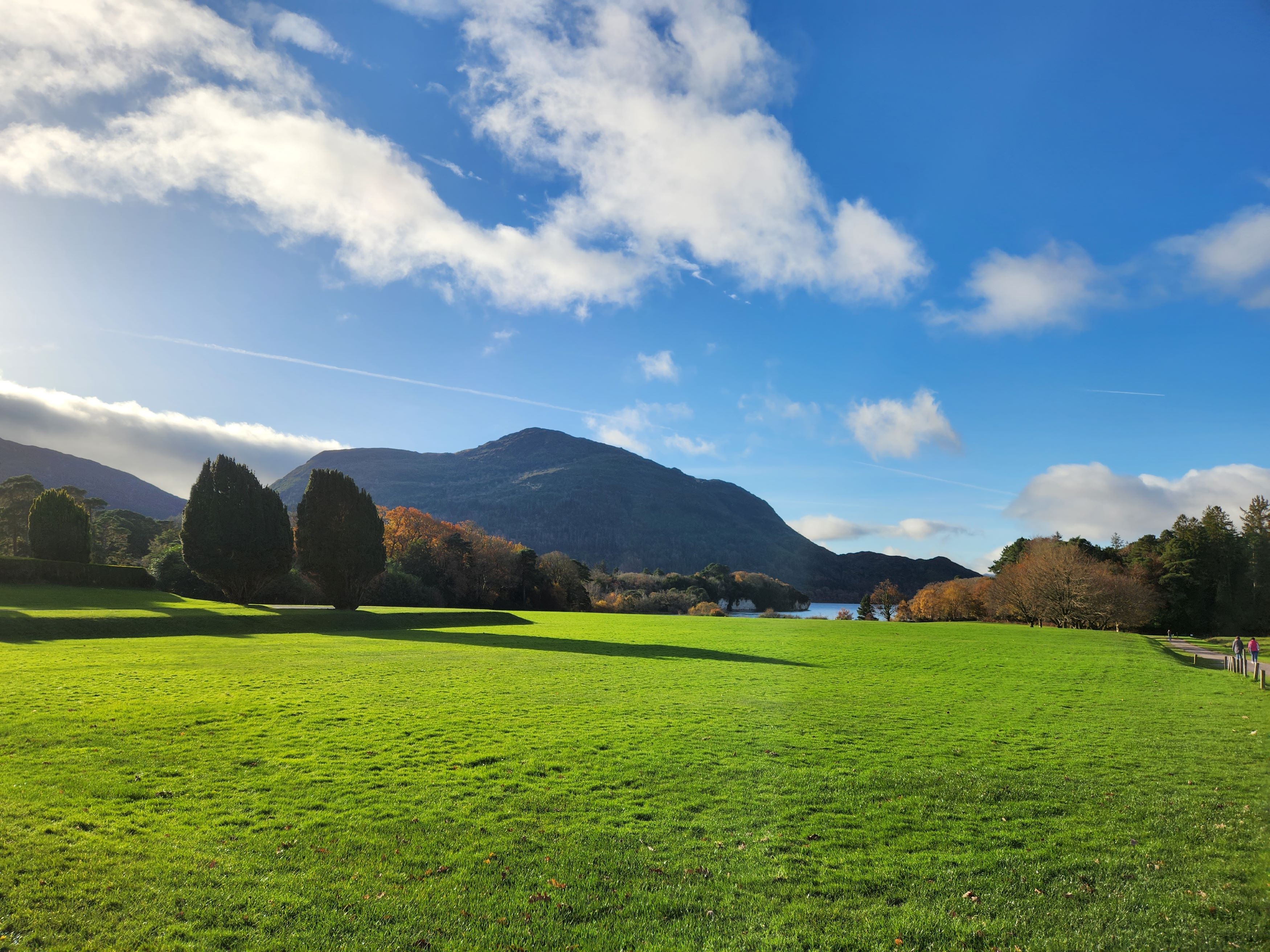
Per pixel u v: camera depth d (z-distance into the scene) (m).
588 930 6.89
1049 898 7.72
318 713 15.77
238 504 54.25
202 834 8.73
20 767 10.95
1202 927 7.13
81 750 12.00
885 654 33.28
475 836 8.98
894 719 16.88
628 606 122.06
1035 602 73.75
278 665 24.08
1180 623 89.81
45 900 6.95
